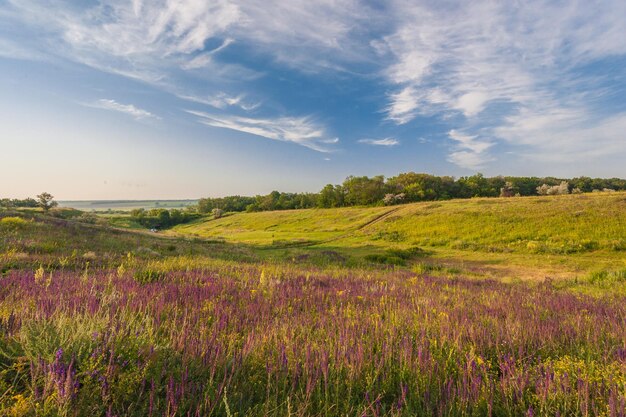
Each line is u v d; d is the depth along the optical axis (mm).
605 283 14273
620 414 2107
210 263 15336
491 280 16125
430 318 4840
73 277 7625
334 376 2715
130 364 2469
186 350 2865
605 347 3631
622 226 35469
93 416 2012
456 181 128125
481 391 2516
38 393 2027
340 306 5812
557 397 2479
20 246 13984
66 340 2604
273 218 112250
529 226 41969
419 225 55188
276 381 2555
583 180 124438
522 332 4078
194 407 2191
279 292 6961
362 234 57344
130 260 13547
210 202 178625
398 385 2717
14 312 3441
